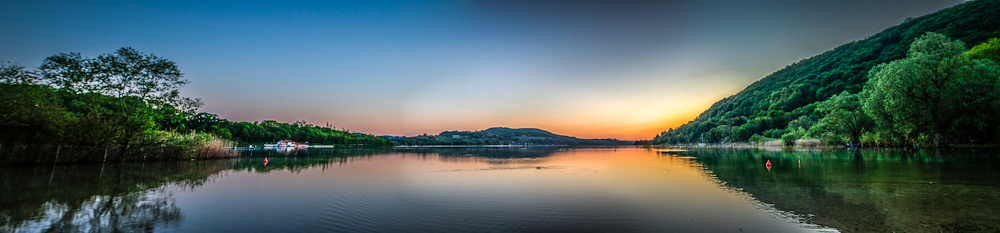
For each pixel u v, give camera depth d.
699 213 12.18
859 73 136.88
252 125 169.12
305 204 14.08
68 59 31.12
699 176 23.75
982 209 11.72
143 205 13.52
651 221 11.18
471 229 10.41
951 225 9.95
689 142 188.38
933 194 14.60
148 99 35.59
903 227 9.88
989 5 120.88
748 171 26.31
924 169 23.75
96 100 33.03
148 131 35.41
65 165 28.41
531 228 10.55
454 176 25.16
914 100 47.47
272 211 12.71
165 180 21.14
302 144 189.38
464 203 14.42
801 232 9.68
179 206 13.43
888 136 52.50
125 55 33.69
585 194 16.58
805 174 23.14
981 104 44.75
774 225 10.45
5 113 24.61
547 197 15.81
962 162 28.17
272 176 24.36
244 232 9.94
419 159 50.25
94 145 31.17
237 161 39.16
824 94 140.62
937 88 46.59
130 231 9.91
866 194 15.07
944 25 130.62
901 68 47.69
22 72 25.98
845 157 38.56
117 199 14.66
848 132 63.12
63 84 31.23
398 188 18.73
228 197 15.53
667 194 16.25
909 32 146.62
